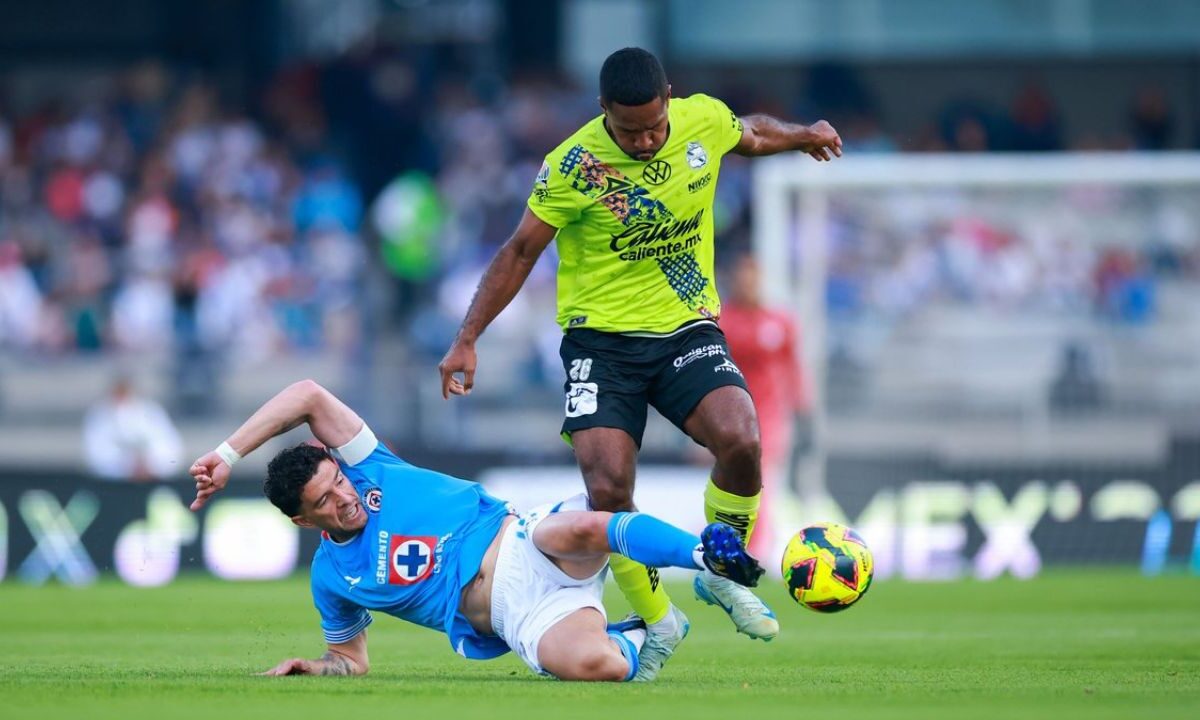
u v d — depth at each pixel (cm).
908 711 1634
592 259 2180
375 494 2025
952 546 5269
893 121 8219
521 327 6562
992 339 5775
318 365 6016
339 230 7162
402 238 7088
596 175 2130
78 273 6725
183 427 5838
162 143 7594
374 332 6800
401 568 2014
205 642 2864
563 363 2227
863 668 2306
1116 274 5744
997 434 5712
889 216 5831
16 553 5028
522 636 1970
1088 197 5769
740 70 8312
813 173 5162
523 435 5672
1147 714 1616
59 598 4088
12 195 7356
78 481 5066
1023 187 5556
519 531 1997
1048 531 5303
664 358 2172
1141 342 5731
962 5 8269
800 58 8306
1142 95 8175
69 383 5978
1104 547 5294
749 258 4522
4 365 6000
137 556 5047
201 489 1980
